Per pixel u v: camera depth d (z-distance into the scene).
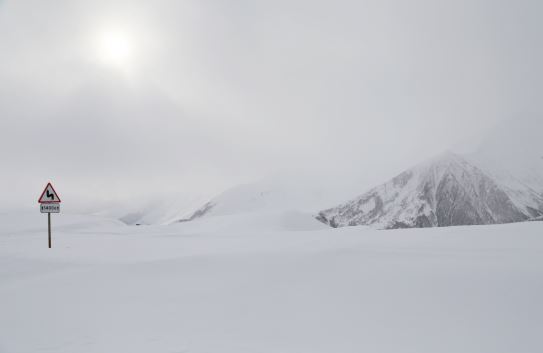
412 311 7.57
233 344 6.10
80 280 10.45
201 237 27.86
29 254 16.27
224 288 9.47
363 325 7.00
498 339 6.23
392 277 9.69
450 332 6.57
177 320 7.29
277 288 9.33
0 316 7.47
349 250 13.44
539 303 7.55
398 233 20.80
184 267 11.75
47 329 6.72
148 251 17.48
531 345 5.97
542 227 19.05
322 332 6.70
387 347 6.05
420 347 6.03
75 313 7.66
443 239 16.62
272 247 16.83
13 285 10.18
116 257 15.19
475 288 8.55
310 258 12.25
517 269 9.73
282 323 7.14
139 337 6.36
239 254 13.51
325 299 8.42
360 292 8.76
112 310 7.88
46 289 9.54
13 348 5.83
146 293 9.15
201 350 5.79
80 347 5.88
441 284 8.94
